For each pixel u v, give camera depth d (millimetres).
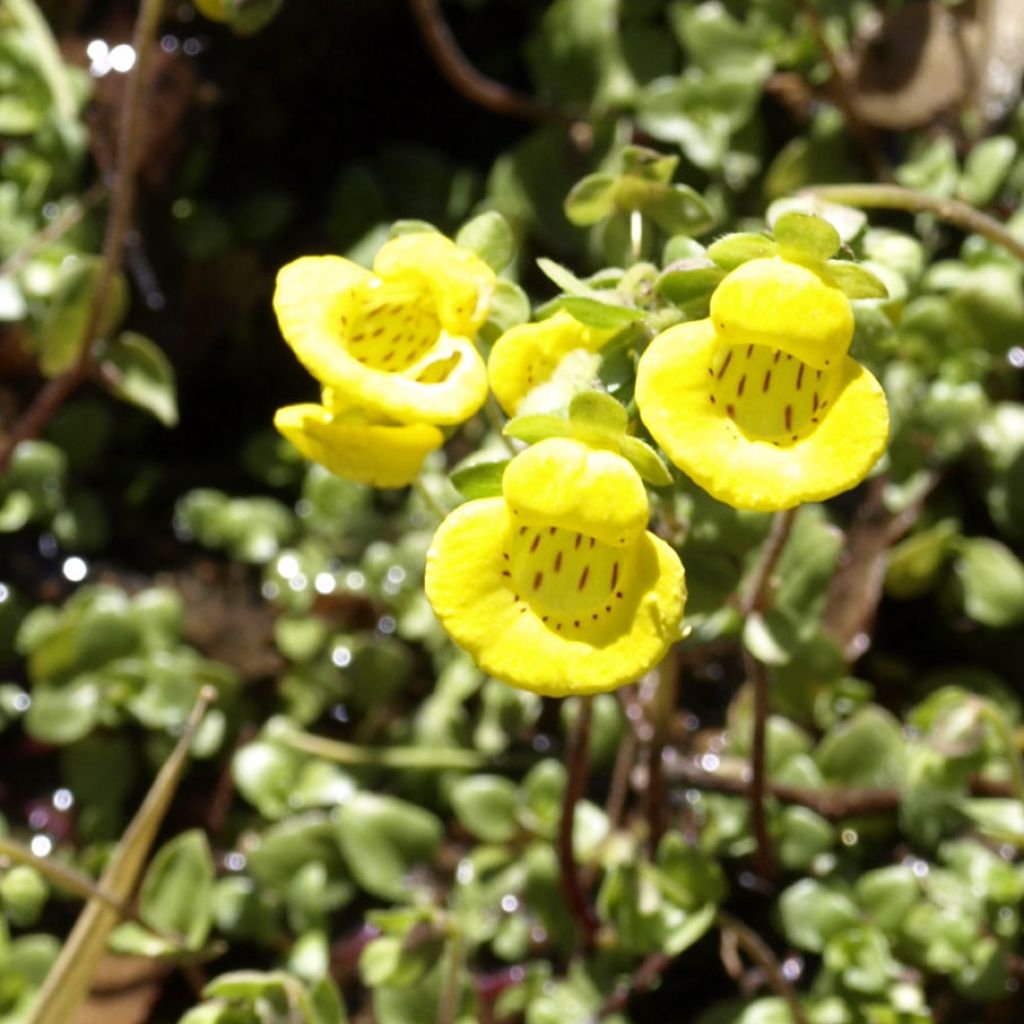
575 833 231
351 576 249
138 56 226
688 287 186
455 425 193
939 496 247
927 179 251
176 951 224
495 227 198
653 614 182
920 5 256
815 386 183
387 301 193
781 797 232
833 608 244
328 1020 213
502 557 183
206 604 250
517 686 182
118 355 241
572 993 226
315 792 239
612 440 182
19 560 252
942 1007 228
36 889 234
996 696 243
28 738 245
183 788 242
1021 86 255
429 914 219
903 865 231
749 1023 221
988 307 239
